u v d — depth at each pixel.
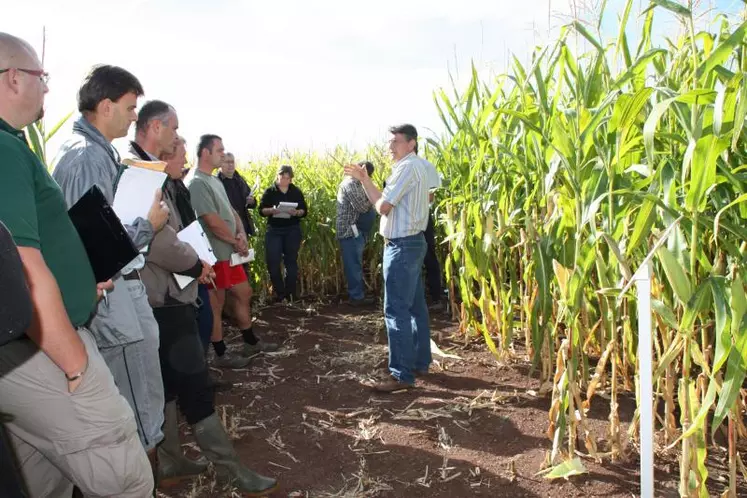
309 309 6.56
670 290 2.70
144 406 2.21
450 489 2.70
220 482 2.77
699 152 1.91
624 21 2.38
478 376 4.14
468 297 4.54
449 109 4.25
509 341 4.16
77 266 1.68
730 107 1.87
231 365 4.57
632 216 2.68
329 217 7.48
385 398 3.84
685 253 2.20
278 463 2.99
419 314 4.18
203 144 4.22
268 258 6.82
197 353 2.58
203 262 2.73
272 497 2.66
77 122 2.19
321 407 3.74
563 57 2.82
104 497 1.69
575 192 2.60
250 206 6.47
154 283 2.46
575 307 2.68
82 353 1.50
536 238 3.24
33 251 1.40
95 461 1.62
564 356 2.75
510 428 3.29
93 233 1.81
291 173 6.74
